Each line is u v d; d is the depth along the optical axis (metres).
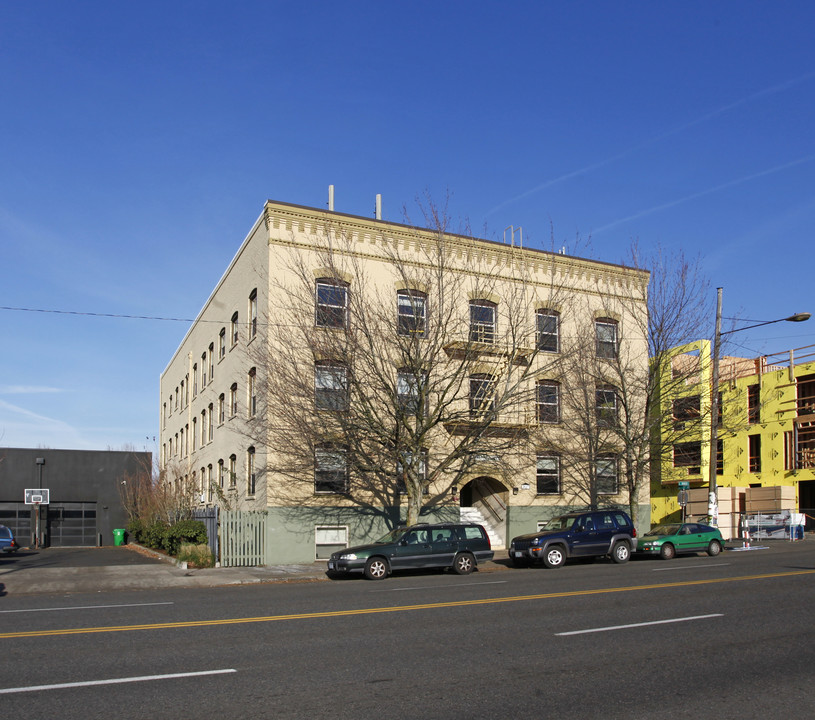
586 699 7.46
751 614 12.31
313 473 26.09
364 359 25.00
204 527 28.94
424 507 27.64
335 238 27.45
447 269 27.17
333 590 17.91
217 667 8.94
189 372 43.50
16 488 49.84
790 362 42.03
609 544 24.50
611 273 32.47
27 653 9.87
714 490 28.11
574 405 30.83
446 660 9.23
